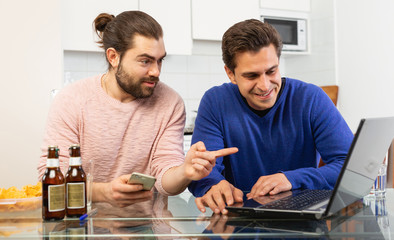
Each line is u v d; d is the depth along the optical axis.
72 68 3.50
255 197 1.16
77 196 1.02
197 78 3.92
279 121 1.51
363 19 3.39
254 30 1.25
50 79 2.78
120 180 1.24
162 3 3.43
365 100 3.41
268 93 1.32
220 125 1.54
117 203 1.23
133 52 1.36
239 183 1.57
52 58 2.79
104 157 1.55
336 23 3.68
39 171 1.41
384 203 1.15
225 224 0.92
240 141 1.53
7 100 2.71
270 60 1.26
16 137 2.72
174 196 1.37
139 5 3.36
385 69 3.20
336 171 1.33
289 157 1.52
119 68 1.41
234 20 3.68
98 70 3.57
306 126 1.50
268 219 0.96
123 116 1.53
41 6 2.77
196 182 1.32
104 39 1.46
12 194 1.08
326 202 1.00
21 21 2.74
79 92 1.52
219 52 3.92
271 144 1.52
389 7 3.14
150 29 1.37
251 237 0.81
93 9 3.23
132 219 1.00
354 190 1.00
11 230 0.91
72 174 1.02
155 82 1.42
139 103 1.56
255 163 1.54
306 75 4.06
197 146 1.15
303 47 3.96
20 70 2.74
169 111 1.59
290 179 1.26
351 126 3.56
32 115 2.75
